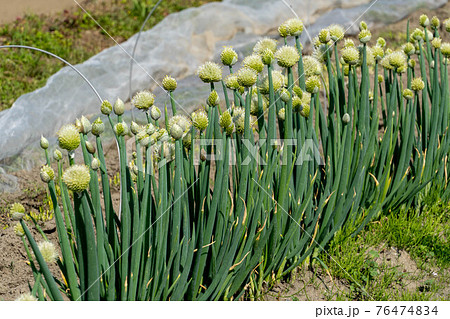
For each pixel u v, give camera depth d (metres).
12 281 2.91
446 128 3.24
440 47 3.15
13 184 3.80
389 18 6.42
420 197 3.23
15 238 3.25
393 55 2.85
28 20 6.59
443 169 3.24
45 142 1.97
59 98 4.71
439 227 3.14
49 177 1.88
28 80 5.34
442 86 3.16
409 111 3.18
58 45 6.00
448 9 6.61
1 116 4.46
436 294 2.79
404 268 2.96
